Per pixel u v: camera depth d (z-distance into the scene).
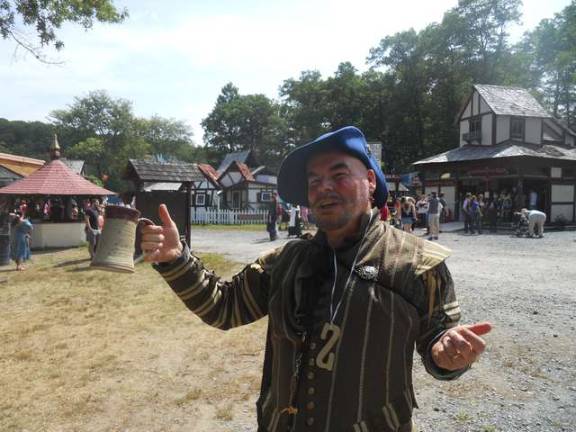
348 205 1.42
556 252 13.98
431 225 18.52
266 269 1.65
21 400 4.24
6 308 7.74
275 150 74.19
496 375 4.54
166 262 1.60
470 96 29.73
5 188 17.73
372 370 1.29
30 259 14.08
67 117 68.88
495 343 5.41
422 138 44.38
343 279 1.36
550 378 4.44
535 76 45.25
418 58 42.81
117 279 10.29
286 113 67.06
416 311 1.34
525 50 45.56
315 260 1.45
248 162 51.47
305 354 1.36
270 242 18.23
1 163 31.81
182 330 6.31
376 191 1.63
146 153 71.38
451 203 29.16
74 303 8.02
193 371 4.87
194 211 33.16
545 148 27.95
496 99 28.61
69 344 5.79
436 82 42.78
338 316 1.32
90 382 4.63
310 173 1.50
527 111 28.45
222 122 80.12
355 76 48.97
